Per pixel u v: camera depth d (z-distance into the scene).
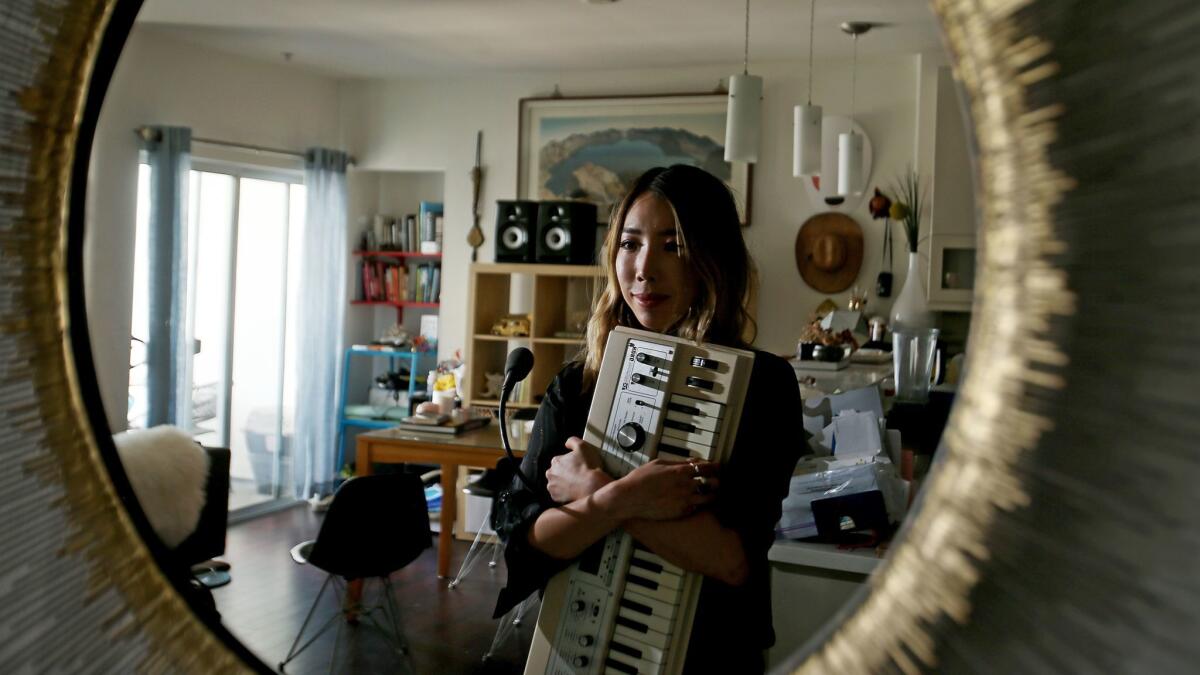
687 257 0.95
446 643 3.14
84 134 0.49
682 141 5.12
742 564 0.82
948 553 0.33
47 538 0.46
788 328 4.96
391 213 5.93
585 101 5.27
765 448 0.92
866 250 4.84
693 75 5.12
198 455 2.16
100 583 0.47
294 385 5.42
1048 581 0.30
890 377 3.21
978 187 0.34
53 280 0.48
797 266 4.93
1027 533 0.31
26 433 0.46
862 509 1.84
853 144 4.32
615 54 4.87
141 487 1.97
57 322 0.48
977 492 0.32
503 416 1.02
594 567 0.84
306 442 5.25
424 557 4.17
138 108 4.45
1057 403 0.31
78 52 0.47
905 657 0.33
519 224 5.01
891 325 3.69
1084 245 0.30
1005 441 0.32
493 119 5.48
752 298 1.03
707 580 0.90
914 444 2.50
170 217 4.44
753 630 0.89
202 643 0.48
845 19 4.05
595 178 5.28
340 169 5.44
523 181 5.43
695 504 0.81
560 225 4.90
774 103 4.94
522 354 1.02
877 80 4.78
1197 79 0.28
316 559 2.84
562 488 0.87
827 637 0.37
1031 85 0.31
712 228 0.96
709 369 0.85
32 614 0.45
